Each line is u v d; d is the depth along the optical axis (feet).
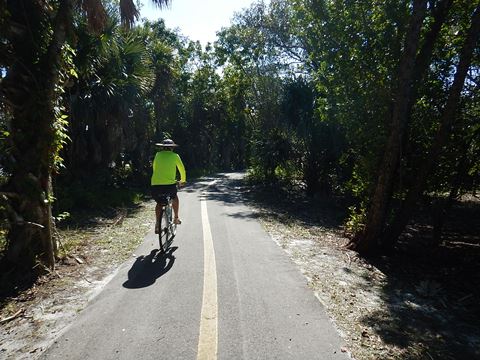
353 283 17.12
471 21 21.56
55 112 17.92
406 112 21.56
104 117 40.29
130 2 22.48
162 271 17.57
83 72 31.01
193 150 110.32
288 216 34.01
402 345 11.82
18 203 16.70
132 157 59.72
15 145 16.84
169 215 22.65
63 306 13.85
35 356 10.63
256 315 13.15
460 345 12.06
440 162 23.82
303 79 53.06
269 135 56.65
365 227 22.24
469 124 23.43
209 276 16.90
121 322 12.55
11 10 17.12
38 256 17.15
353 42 25.63
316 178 49.47
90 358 10.51
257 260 19.47
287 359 10.60
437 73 23.95
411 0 22.85
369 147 24.93
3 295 14.83
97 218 30.12
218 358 10.55
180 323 12.49
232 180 75.51
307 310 13.70
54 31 17.70
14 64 16.90
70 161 38.58
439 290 16.88
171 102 90.53
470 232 32.71
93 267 18.22
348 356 10.89
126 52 41.93
